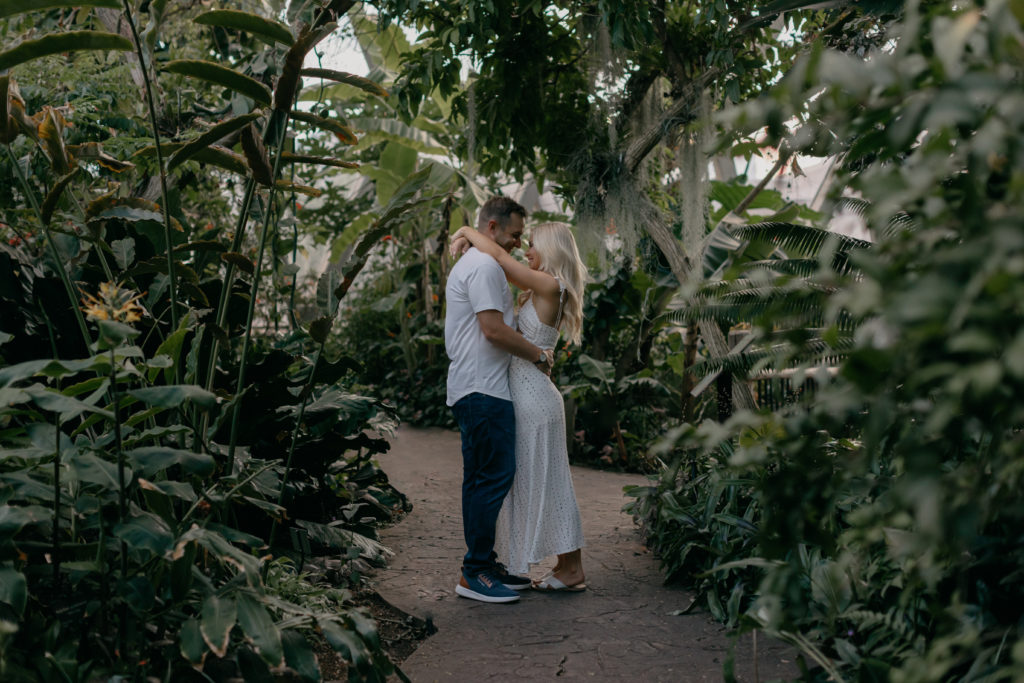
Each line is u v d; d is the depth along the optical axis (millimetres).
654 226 5465
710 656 2764
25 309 3033
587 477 6121
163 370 2783
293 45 2490
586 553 4082
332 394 3631
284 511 2311
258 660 2021
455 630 3078
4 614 1915
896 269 1016
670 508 3646
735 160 9656
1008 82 886
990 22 943
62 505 2258
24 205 3973
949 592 1928
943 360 1028
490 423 3373
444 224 9109
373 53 8461
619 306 7125
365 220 10125
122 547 1987
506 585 3525
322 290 2998
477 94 5484
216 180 6648
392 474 6035
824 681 2168
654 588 3535
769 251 2654
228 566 2441
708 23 5039
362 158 10320
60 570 2107
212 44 6906
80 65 4684
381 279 10492
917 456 1104
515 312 3650
